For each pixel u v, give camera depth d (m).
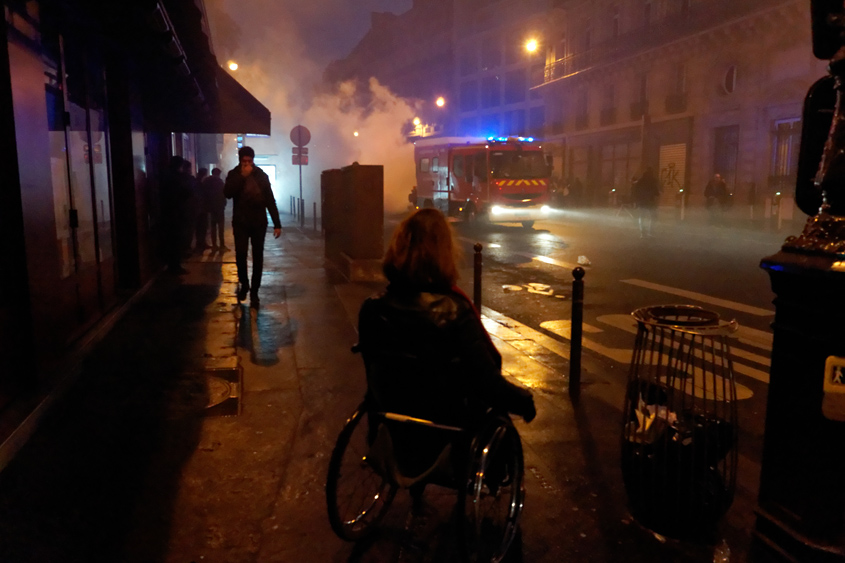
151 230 10.16
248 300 8.66
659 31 29.30
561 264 13.20
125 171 8.58
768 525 2.87
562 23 41.75
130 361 5.76
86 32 6.61
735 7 24.77
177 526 3.13
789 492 2.77
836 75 2.52
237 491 3.47
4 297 4.11
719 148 27.33
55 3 5.25
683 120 28.97
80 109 6.30
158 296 8.87
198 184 14.45
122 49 8.08
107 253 7.27
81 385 5.09
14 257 4.21
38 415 4.24
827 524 2.63
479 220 21.73
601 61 34.47
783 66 23.58
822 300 2.54
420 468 2.87
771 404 2.84
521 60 49.78
